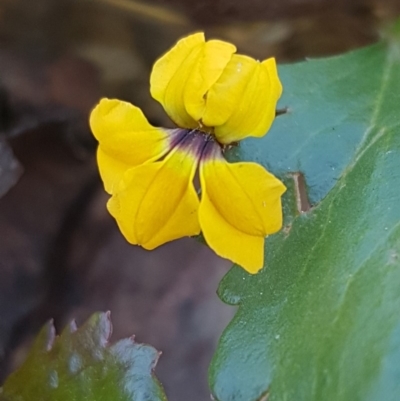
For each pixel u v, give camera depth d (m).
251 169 0.06
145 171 0.06
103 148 0.06
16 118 0.11
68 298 0.10
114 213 0.06
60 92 0.11
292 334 0.06
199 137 0.06
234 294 0.07
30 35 0.11
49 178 0.11
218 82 0.06
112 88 0.11
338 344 0.06
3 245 0.10
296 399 0.06
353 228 0.07
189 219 0.06
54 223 0.11
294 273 0.07
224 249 0.06
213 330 0.10
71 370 0.07
